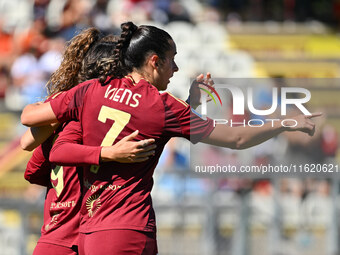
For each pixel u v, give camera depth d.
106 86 13.27
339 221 28.14
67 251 14.09
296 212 28.27
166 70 13.49
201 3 48.69
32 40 40.28
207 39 44.81
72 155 12.92
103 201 12.95
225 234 27.98
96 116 13.12
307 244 28.20
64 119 13.52
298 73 44.03
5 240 28.23
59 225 14.23
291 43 47.12
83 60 14.36
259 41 46.56
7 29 45.50
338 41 48.28
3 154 33.09
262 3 50.56
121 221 12.81
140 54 13.34
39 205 28.19
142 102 13.00
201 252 27.94
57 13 42.19
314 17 51.34
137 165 12.98
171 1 45.31
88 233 13.05
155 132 13.00
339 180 28.12
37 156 14.67
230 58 42.56
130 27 13.48
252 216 27.97
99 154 12.71
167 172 27.86
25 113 13.75
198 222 28.00
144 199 13.05
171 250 28.02
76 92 13.39
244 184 27.91
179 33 43.72
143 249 12.90
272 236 27.97
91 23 40.34
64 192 14.09
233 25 47.84
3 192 31.97
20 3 46.03
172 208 27.89
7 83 40.94
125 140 12.66
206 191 27.86
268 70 43.75
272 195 27.75
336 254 28.09
